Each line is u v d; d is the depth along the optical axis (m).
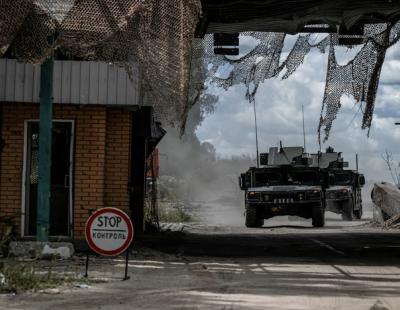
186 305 8.41
